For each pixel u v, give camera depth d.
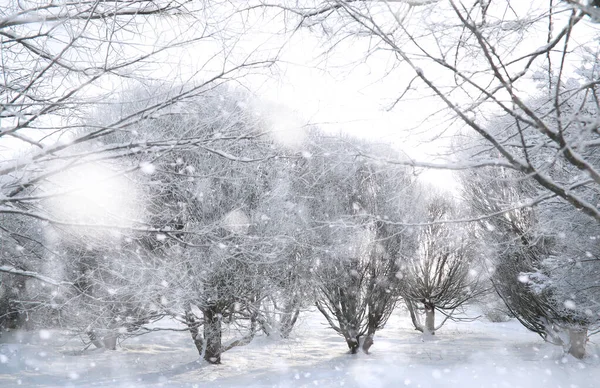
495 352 14.22
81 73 3.59
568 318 12.68
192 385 9.27
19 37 3.53
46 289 10.32
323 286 14.27
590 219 6.71
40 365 11.75
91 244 5.65
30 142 3.36
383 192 12.84
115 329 10.34
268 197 11.30
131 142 3.65
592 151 4.66
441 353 14.20
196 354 14.47
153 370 11.66
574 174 5.24
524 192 10.34
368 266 14.06
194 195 9.54
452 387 8.37
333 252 12.69
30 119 3.21
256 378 10.08
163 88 4.02
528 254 12.59
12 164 3.32
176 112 3.79
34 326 15.44
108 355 13.73
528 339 18.75
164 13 3.83
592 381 8.83
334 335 20.28
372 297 14.30
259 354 14.15
